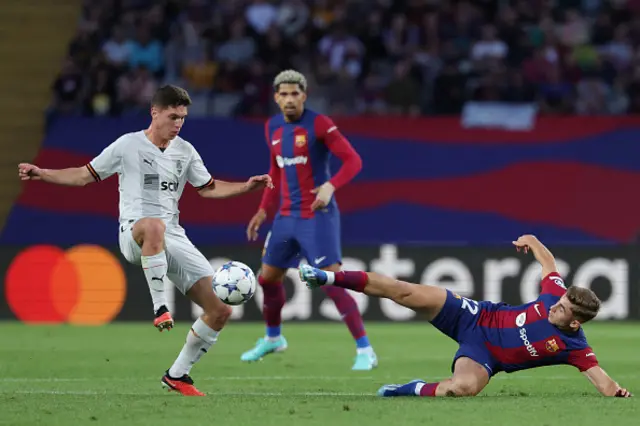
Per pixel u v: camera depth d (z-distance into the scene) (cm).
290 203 3581
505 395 2692
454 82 6294
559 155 5784
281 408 2345
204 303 2658
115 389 2912
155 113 2650
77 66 6675
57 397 2592
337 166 5747
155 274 2575
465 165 5794
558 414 2258
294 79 3509
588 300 2488
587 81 6525
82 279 5544
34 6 7369
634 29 6950
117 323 5512
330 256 3547
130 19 6888
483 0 7006
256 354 3778
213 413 2267
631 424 2134
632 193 5753
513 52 6750
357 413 2264
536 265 5475
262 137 5828
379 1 7019
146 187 2659
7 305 5553
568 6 7100
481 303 2636
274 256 3644
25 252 5569
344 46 6719
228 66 6444
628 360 3884
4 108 6875
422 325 5438
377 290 2555
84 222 5769
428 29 6825
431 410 2305
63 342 4500
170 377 2673
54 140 5812
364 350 3572
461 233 5778
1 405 2403
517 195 5778
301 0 7094
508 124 6044
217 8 7031
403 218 5781
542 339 2552
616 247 5478
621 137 5775
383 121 5816
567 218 5769
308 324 5428
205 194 2788
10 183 6600
